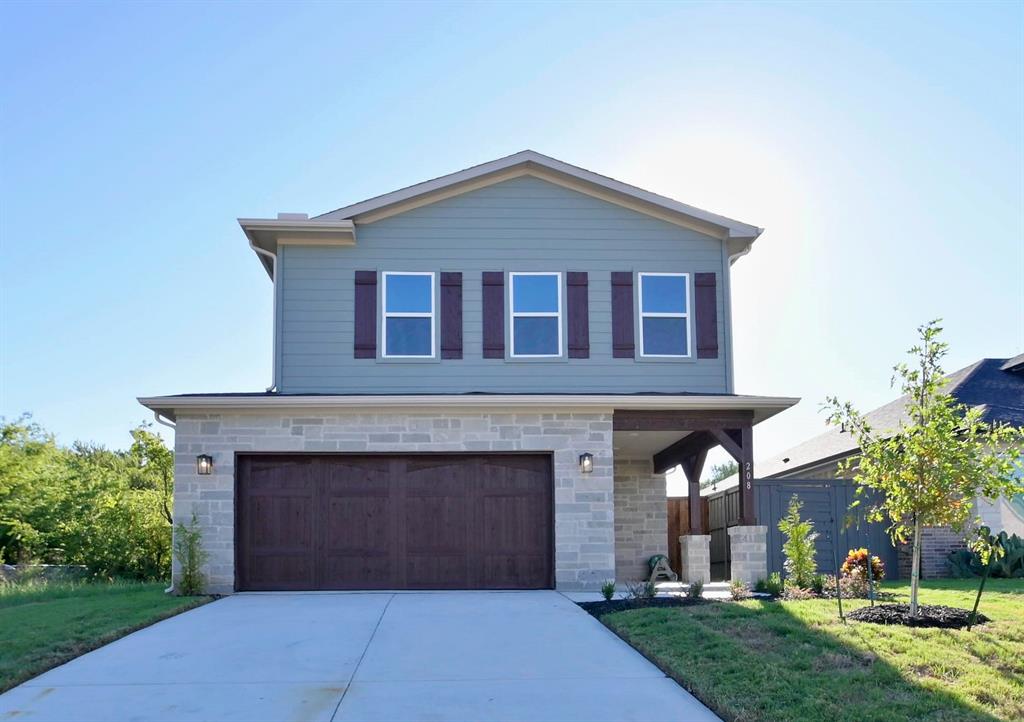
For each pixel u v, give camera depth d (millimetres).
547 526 16672
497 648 10898
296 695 8906
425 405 16406
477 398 16391
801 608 12234
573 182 18734
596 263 18609
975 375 21672
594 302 18500
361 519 16500
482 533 16594
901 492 11242
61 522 25719
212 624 12578
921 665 9258
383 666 10031
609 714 8273
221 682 9406
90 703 8711
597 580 16391
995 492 11102
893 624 11047
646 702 8625
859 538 18922
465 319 18250
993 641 10062
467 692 8984
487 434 16609
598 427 16750
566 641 11273
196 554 15891
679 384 18359
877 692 8445
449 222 18531
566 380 18188
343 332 18031
